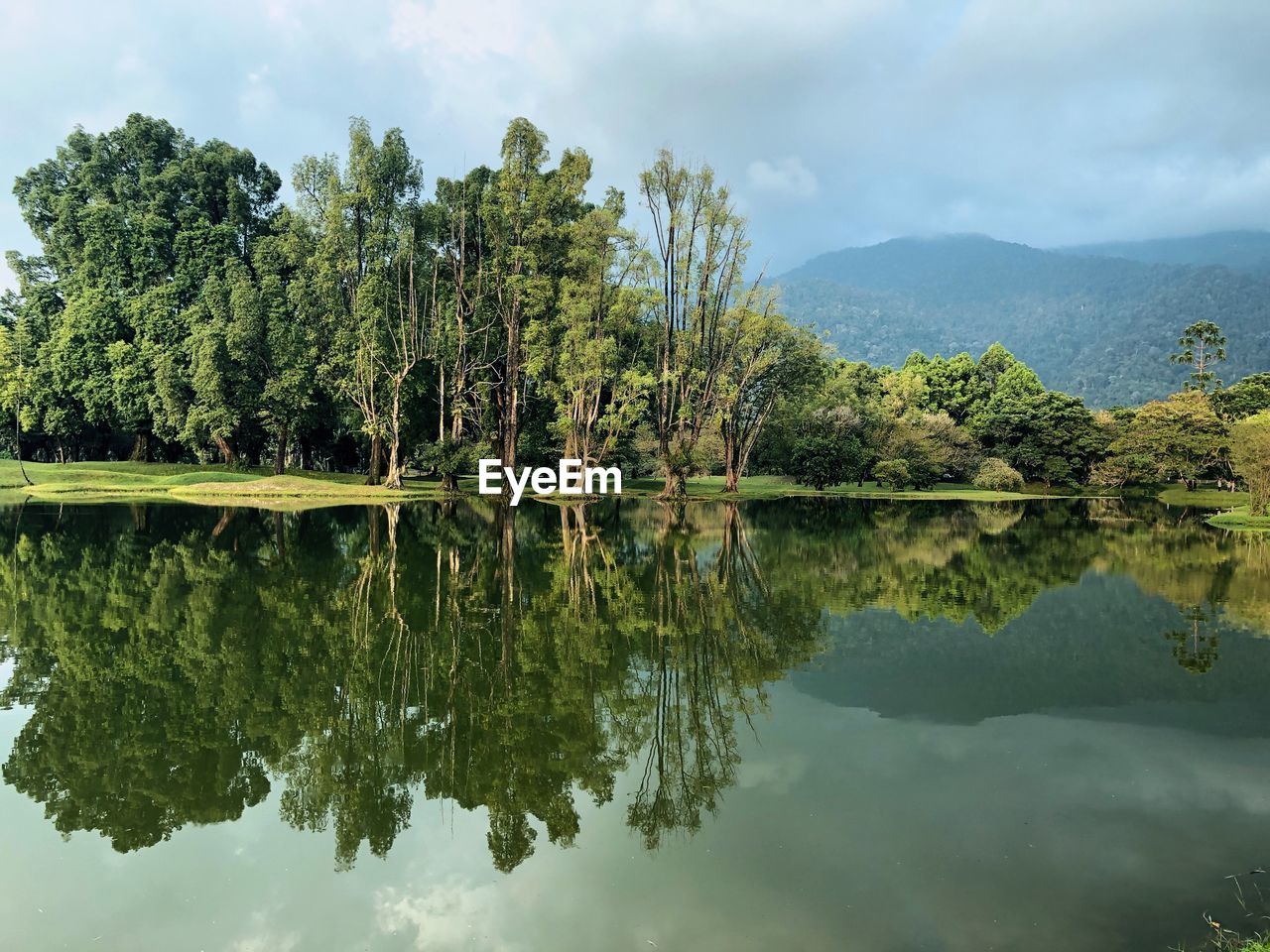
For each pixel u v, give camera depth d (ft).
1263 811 23.99
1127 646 43.91
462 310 162.50
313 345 159.22
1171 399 217.36
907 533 108.88
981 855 21.34
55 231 177.88
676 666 39.70
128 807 25.03
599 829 23.26
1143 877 20.18
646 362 165.99
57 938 18.25
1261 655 41.73
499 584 61.77
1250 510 132.87
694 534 103.09
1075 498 209.46
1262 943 16.79
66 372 166.30
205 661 39.96
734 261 157.38
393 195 157.58
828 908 18.80
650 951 17.21
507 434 156.15
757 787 25.84
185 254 167.73
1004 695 35.22
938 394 324.39
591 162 152.25
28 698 34.55
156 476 166.40
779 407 194.39
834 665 39.93
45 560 70.38
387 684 36.55
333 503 137.69
